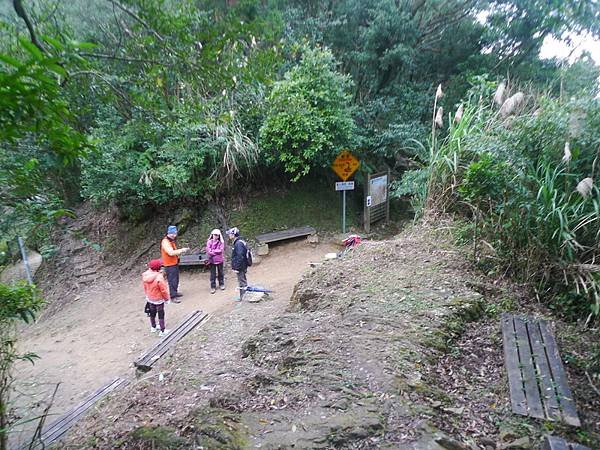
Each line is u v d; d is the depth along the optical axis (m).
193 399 3.04
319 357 3.24
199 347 4.85
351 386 2.79
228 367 3.69
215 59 2.66
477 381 2.98
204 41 2.67
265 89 4.40
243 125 9.88
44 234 5.11
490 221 4.92
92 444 2.67
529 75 11.58
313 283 5.16
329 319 4.05
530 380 2.83
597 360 3.22
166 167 9.11
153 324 6.76
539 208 4.27
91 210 11.24
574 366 3.21
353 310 4.09
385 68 11.51
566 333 3.71
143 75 2.79
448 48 12.48
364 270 5.12
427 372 3.00
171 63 2.66
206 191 10.31
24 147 2.28
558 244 4.23
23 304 2.82
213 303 7.50
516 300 4.26
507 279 4.63
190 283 8.93
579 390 2.90
